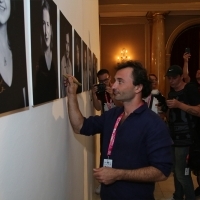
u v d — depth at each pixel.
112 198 1.46
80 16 2.25
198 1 7.38
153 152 1.35
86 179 2.62
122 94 1.44
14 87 0.77
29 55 0.93
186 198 2.79
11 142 0.81
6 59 0.71
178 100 2.71
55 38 1.28
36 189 1.06
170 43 8.35
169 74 2.72
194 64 8.77
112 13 8.13
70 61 1.70
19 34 0.81
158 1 7.48
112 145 1.46
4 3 0.70
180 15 8.31
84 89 2.46
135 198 1.42
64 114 1.60
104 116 1.66
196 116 2.66
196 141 2.66
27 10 0.91
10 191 0.80
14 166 0.83
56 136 1.39
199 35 8.65
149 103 2.92
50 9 1.18
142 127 1.40
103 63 8.74
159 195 3.45
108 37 8.72
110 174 1.31
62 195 1.53
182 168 2.74
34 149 1.03
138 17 8.55
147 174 1.32
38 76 1.01
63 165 1.56
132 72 1.43
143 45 8.62
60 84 1.43
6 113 0.77
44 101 1.10
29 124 0.97
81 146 2.28
